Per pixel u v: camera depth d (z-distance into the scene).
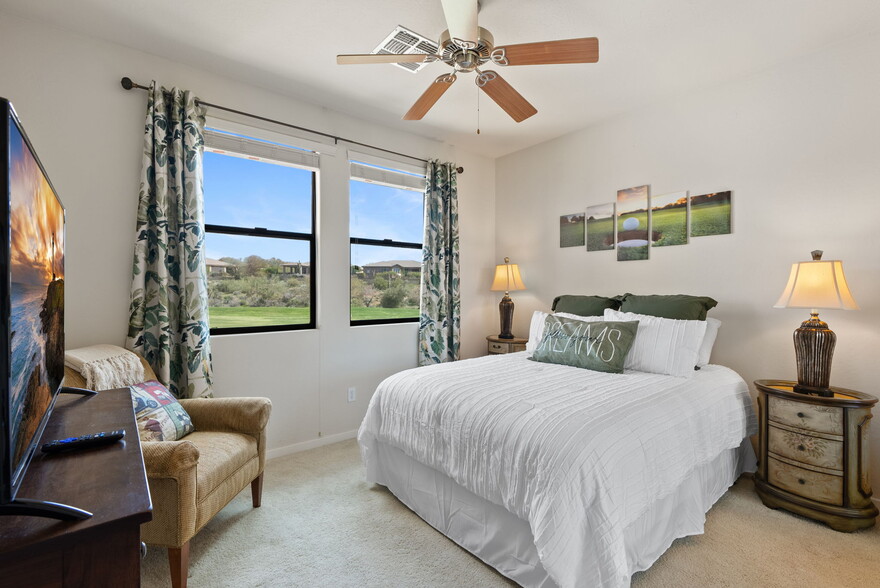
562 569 1.32
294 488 2.43
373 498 2.31
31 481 0.77
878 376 2.21
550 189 3.90
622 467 1.47
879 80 2.21
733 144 2.74
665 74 2.69
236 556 1.79
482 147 4.11
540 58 1.86
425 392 2.11
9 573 0.60
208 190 2.77
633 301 2.95
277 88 2.88
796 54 2.45
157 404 1.93
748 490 2.38
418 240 3.94
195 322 2.48
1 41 2.05
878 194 2.21
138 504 0.70
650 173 3.17
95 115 2.29
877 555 1.78
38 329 0.88
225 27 2.21
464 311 4.18
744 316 2.69
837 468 1.98
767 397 2.24
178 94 2.48
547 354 2.74
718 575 1.65
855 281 2.27
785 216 2.53
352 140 3.33
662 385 2.12
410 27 2.22
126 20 2.14
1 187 0.60
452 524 1.91
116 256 2.35
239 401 2.19
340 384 3.27
